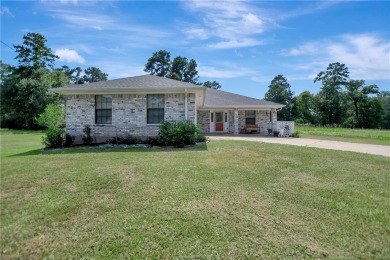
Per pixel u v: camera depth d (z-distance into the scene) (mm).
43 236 3443
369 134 24125
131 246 3160
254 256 2934
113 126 12758
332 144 13586
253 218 3883
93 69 63469
